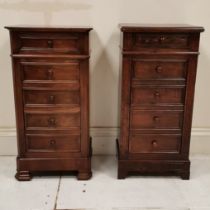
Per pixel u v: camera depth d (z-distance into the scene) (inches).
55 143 83.7
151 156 85.6
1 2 89.7
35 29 74.7
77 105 81.7
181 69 79.5
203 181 86.1
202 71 96.9
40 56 76.9
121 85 83.7
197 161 97.3
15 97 80.2
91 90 97.9
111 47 94.4
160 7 91.9
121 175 86.3
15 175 86.8
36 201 76.0
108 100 98.9
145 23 92.0
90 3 91.0
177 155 85.5
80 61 78.2
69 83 79.7
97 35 93.4
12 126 99.1
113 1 91.0
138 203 75.7
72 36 76.2
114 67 96.0
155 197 78.3
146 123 83.4
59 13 91.4
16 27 74.5
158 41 77.0
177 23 92.2
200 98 99.2
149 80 80.0
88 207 73.8
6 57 93.7
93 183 84.4
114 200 76.7
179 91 81.2
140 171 87.3
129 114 82.7
